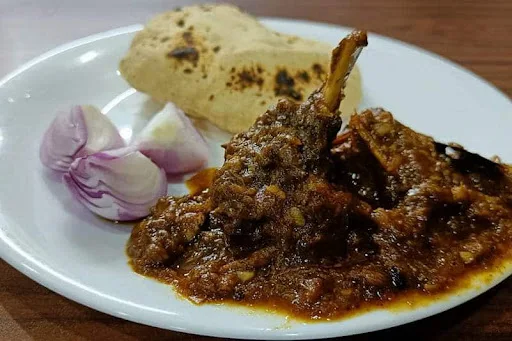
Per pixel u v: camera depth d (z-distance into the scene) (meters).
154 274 0.31
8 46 0.53
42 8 0.60
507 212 0.34
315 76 0.43
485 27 0.59
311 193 0.31
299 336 0.28
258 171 0.32
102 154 0.35
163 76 0.43
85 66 0.46
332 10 0.61
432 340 0.30
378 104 0.44
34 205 0.35
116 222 0.35
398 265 0.31
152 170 0.36
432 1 0.64
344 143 0.37
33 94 0.43
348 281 0.30
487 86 0.45
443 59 0.48
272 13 0.61
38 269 0.30
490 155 0.40
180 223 0.33
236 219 0.32
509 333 0.31
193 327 0.28
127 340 0.30
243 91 0.42
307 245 0.31
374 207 0.34
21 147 0.39
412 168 0.35
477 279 0.31
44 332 0.30
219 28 0.45
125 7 0.61
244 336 0.28
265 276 0.31
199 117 0.44
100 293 0.29
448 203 0.34
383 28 0.58
